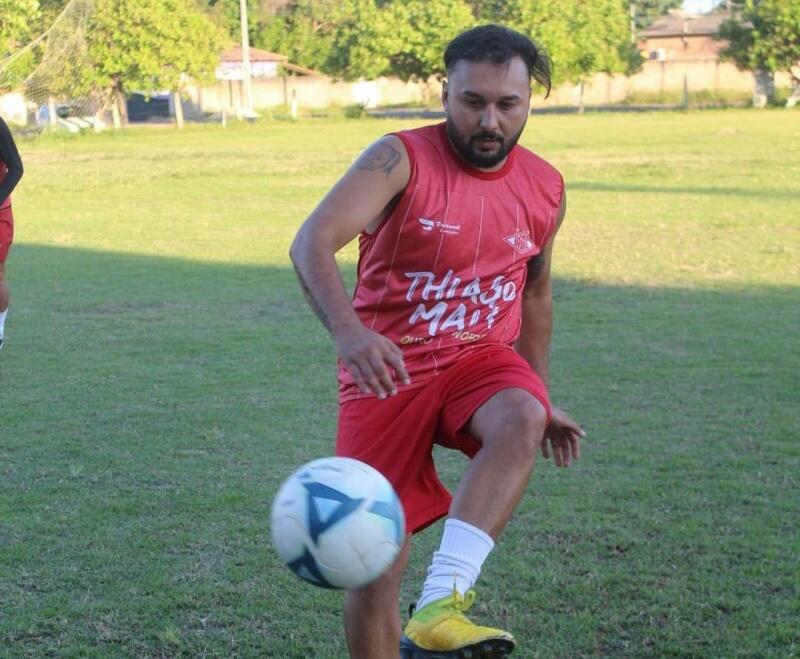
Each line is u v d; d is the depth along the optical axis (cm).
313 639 409
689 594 445
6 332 990
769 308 1070
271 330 999
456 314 341
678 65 6206
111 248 1508
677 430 680
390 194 324
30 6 2988
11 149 862
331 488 284
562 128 4012
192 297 1160
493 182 338
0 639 405
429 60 5281
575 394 769
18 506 547
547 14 5109
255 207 1967
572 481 585
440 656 286
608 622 420
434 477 353
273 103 6425
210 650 399
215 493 568
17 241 1573
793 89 5469
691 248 1439
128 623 421
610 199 1962
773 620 422
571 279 1238
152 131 4516
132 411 731
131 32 4378
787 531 513
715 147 3006
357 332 291
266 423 703
